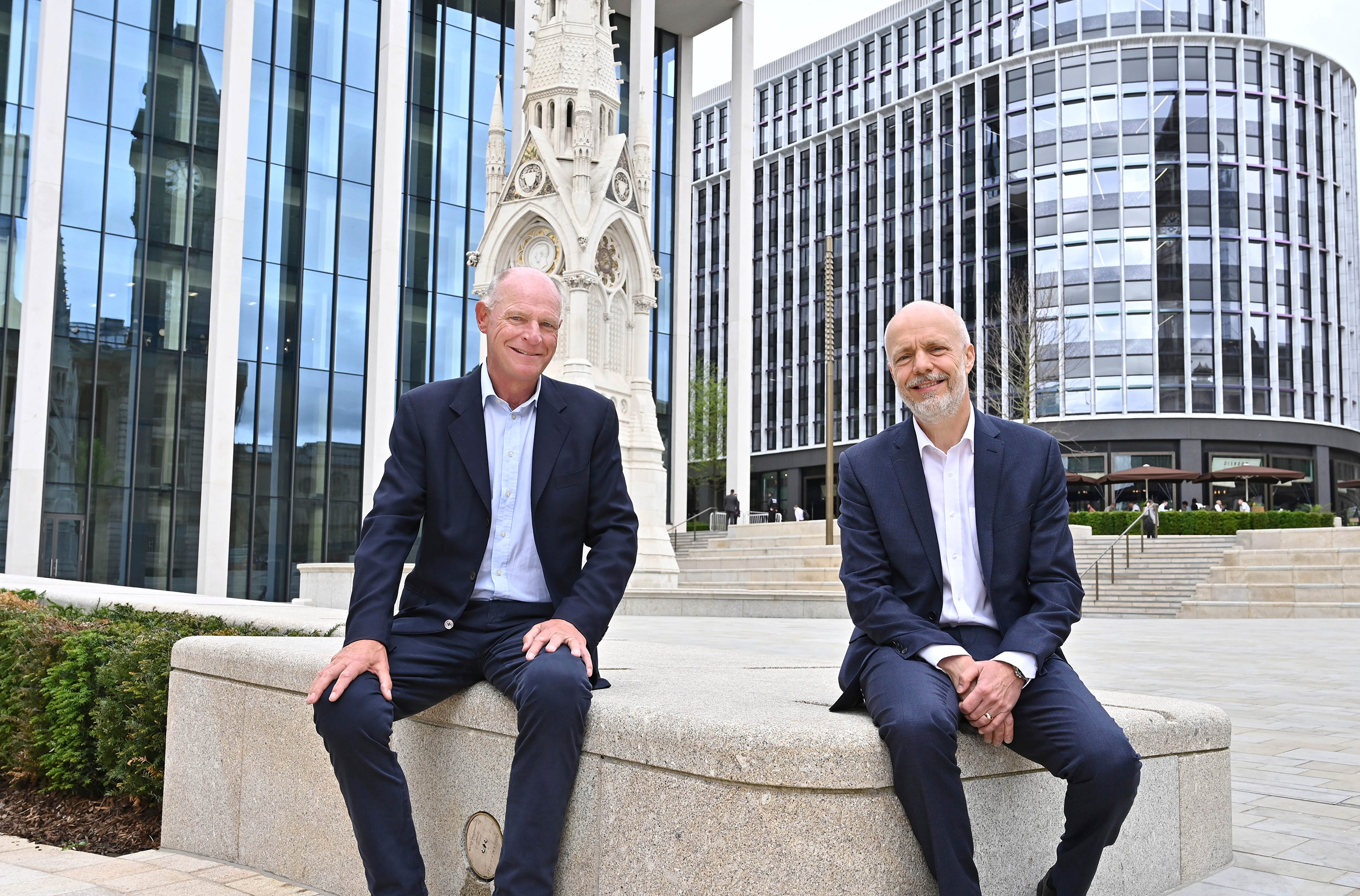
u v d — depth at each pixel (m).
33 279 25.06
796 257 74.38
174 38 27.92
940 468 3.42
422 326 31.50
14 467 24.58
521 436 3.59
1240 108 58.69
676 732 2.89
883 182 69.50
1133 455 56.69
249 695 4.29
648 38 35.03
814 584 24.78
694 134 81.62
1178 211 58.16
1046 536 3.28
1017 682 2.98
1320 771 5.85
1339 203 62.34
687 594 20.14
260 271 28.69
